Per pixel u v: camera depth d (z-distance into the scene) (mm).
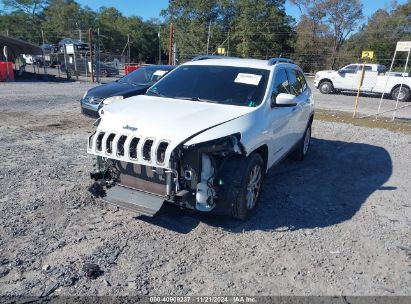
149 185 3797
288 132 5473
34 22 79312
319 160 7203
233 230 3992
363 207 4883
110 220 4066
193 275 3168
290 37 57219
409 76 20656
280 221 4285
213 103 4477
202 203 3645
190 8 60188
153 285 3006
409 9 58344
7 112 10773
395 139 9641
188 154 3561
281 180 5832
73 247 3480
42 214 4102
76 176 5363
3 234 3627
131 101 4512
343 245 3830
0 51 25562
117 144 3754
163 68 10117
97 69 25938
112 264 3248
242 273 3240
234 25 58125
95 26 78562
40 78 25766
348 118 12875
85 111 8922
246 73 4988
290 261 3469
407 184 5949
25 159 6086
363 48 56531
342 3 58969
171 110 4074
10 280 2959
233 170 3887
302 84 6773
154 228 3936
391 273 3385
